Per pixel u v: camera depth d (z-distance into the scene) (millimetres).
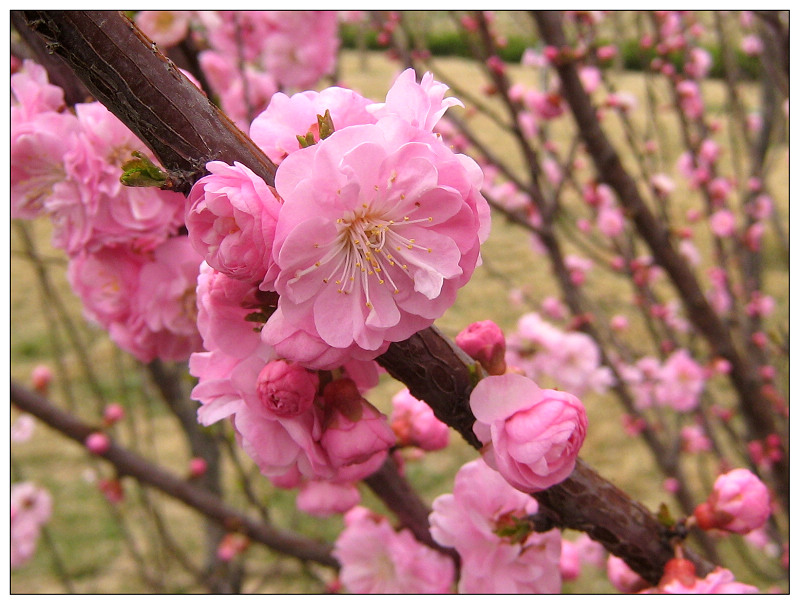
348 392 184
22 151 221
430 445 248
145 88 160
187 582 579
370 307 162
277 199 157
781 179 989
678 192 1009
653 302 580
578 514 202
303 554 350
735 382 473
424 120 164
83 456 767
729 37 583
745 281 601
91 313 247
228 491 611
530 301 660
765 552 580
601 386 509
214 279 172
